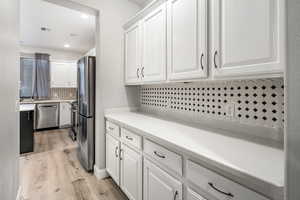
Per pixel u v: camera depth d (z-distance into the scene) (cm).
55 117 518
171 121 179
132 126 157
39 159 294
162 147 120
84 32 399
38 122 490
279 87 108
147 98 243
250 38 95
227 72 108
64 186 211
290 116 50
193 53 130
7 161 134
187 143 105
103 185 213
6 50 133
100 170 229
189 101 175
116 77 240
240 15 99
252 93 122
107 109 234
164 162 119
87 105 240
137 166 153
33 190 201
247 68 97
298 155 49
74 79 582
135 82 215
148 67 187
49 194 194
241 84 129
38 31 391
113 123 204
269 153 90
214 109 149
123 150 179
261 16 90
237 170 72
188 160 99
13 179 158
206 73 121
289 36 50
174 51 149
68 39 453
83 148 262
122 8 241
